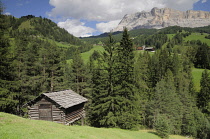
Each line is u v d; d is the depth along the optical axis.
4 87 26.80
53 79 39.50
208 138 48.22
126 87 35.31
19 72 33.03
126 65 35.44
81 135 18.64
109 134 25.42
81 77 46.41
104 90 35.12
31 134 14.71
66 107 24.69
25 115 33.53
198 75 95.31
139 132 34.81
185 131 52.56
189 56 119.00
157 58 94.56
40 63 38.62
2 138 12.45
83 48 192.88
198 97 70.25
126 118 34.84
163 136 34.28
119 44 36.31
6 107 29.86
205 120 50.91
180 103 52.47
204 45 114.62
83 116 31.56
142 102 48.59
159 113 46.81
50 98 24.91
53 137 15.20
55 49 40.47
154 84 66.69
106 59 34.47
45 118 25.77
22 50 35.41
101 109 35.75
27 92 36.16
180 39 195.38
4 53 26.20
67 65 51.56
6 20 26.81
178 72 76.50
